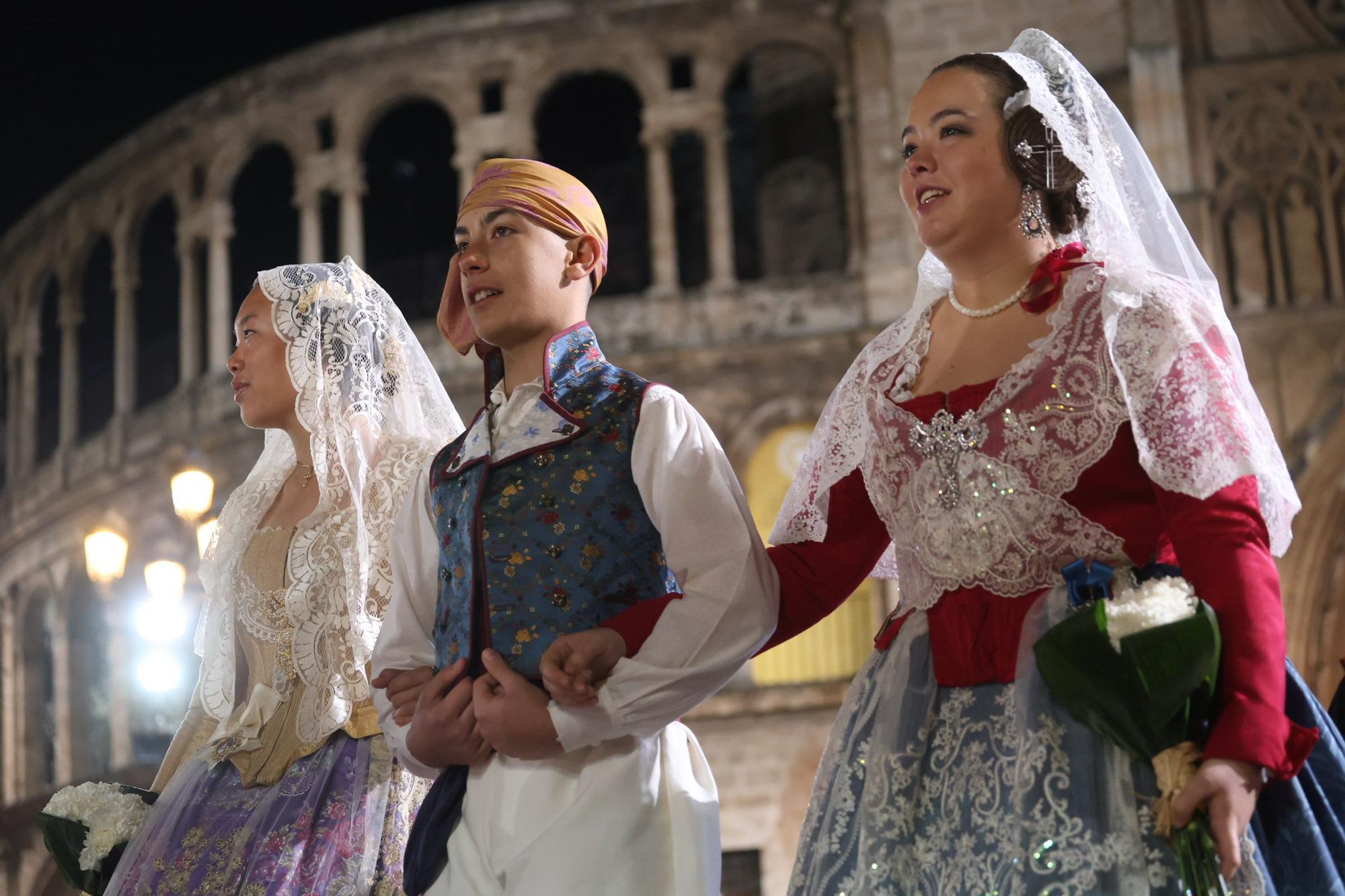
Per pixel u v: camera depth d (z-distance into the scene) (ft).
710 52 60.39
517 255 9.80
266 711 11.35
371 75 62.59
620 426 9.37
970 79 8.74
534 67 61.26
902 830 7.85
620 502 9.25
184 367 63.57
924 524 8.36
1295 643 51.62
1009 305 8.61
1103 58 56.70
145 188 66.95
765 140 62.69
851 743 8.37
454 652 9.29
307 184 62.90
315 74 63.31
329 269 12.31
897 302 56.90
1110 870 7.19
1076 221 8.77
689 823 8.96
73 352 69.26
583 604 9.07
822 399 56.95
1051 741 7.52
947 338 8.82
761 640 8.94
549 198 9.93
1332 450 51.96
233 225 68.74
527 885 8.66
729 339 57.72
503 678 8.84
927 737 8.07
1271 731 7.06
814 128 62.08
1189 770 7.16
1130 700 7.22
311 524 11.57
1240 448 7.70
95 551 38.86
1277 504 8.04
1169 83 55.47
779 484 57.26
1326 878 7.34
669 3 60.70
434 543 9.93
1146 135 55.21
